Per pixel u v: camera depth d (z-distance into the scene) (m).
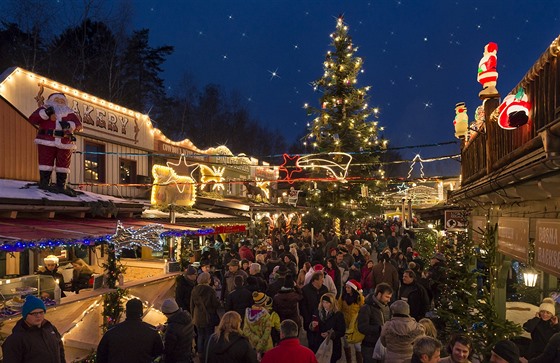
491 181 6.13
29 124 10.76
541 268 4.84
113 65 31.69
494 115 6.65
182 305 9.21
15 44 26.88
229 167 25.38
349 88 25.95
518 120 4.86
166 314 6.54
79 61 29.30
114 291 8.67
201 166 21.12
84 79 29.38
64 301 7.75
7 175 10.08
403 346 5.59
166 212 14.36
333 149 25.33
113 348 5.47
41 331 5.16
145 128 17.98
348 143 25.41
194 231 11.45
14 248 6.55
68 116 9.80
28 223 8.13
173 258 12.96
